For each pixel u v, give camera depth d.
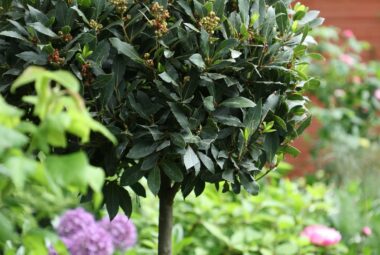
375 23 5.92
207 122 1.79
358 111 5.30
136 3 1.82
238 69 1.79
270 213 3.54
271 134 1.90
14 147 0.98
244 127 1.83
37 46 1.72
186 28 1.78
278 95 1.88
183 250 3.12
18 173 0.95
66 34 1.72
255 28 1.87
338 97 5.34
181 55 1.79
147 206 3.40
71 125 1.04
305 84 1.97
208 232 3.26
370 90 5.26
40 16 1.73
